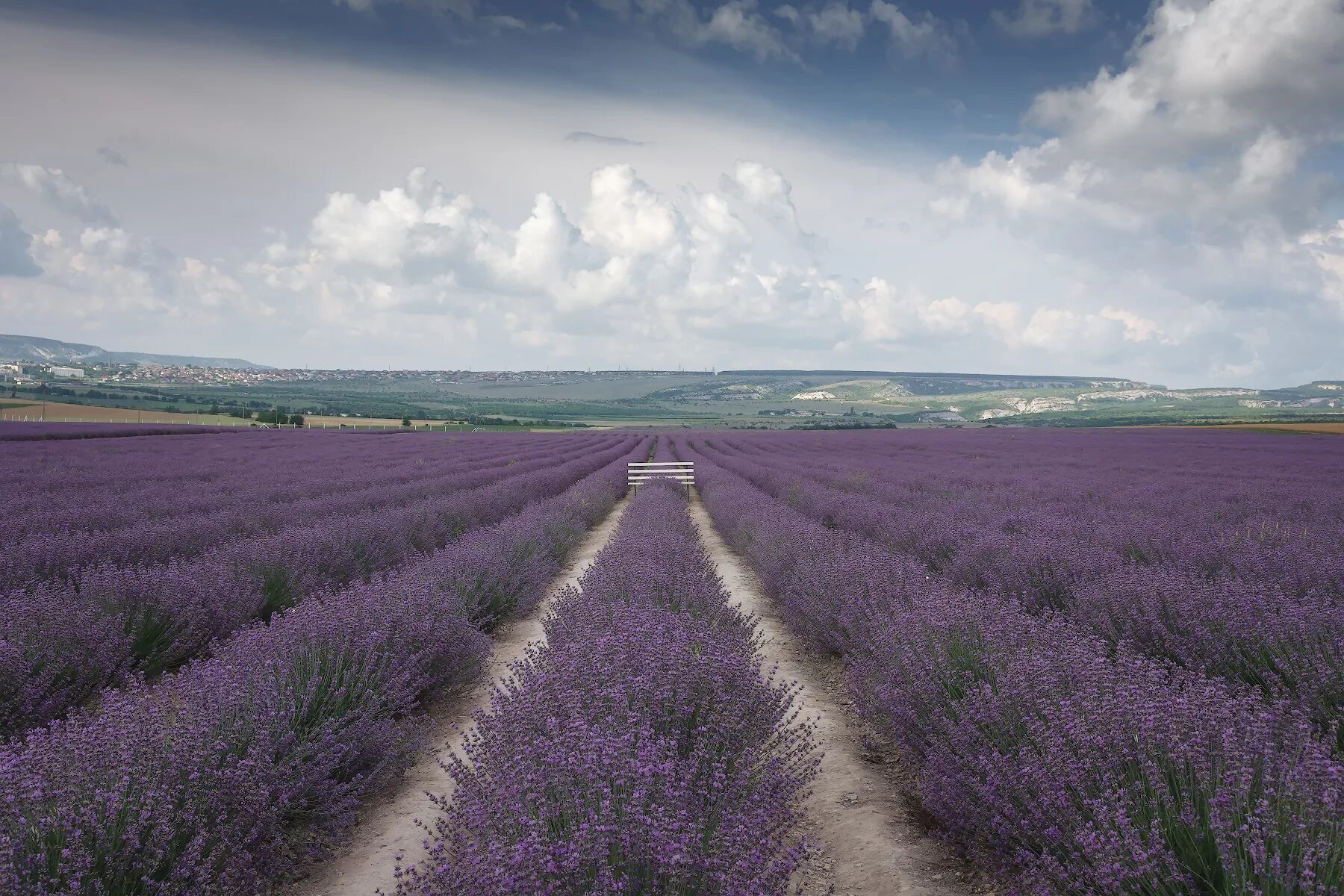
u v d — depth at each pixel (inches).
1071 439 1850.4
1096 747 98.9
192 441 1534.2
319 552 277.6
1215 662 153.5
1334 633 144.9
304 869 116.1
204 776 103.0
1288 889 72.4
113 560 265.4
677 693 122.0
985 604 178.1
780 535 339.3
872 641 172.2
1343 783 81.6
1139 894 82.7
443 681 187.0
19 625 165.8
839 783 146.6
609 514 653.9
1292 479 678.5
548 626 196.2
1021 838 100.7
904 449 1435.8
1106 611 182.5
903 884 111.0
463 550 276.7
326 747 130.8
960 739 117.2
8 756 94.3
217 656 156.6
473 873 74.7
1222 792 84.0
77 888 78.5
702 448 1665.8
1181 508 422.6
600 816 82.7
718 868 79.2
